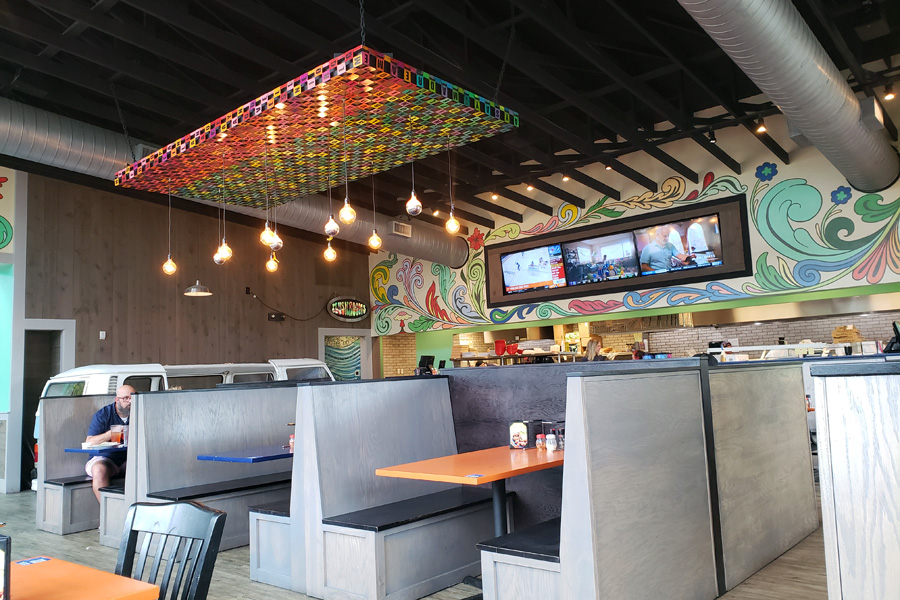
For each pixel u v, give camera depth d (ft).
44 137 24.75
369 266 47.16
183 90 24.30
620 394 10.90
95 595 5.30
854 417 6.09
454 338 45.11
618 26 23.36
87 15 19.56
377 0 21.38
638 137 28.48
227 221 38.65
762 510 14.62
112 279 33.50
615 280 35.58
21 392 29.84
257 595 13.98
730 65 26.48
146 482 17.60
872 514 5.94
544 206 38.09
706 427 13.06
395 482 15.31
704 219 32.68
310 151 19.92
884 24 22.49
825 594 12.47
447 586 14.03
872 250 28.45
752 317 34.14
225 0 18.98
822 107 18.95
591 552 9.82
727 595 12.67
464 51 23.80
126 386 21.25
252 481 19.25
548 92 28.25
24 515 23.81
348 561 13.10
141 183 22.77
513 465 11.53
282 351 40.73
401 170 33.73
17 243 30.30
